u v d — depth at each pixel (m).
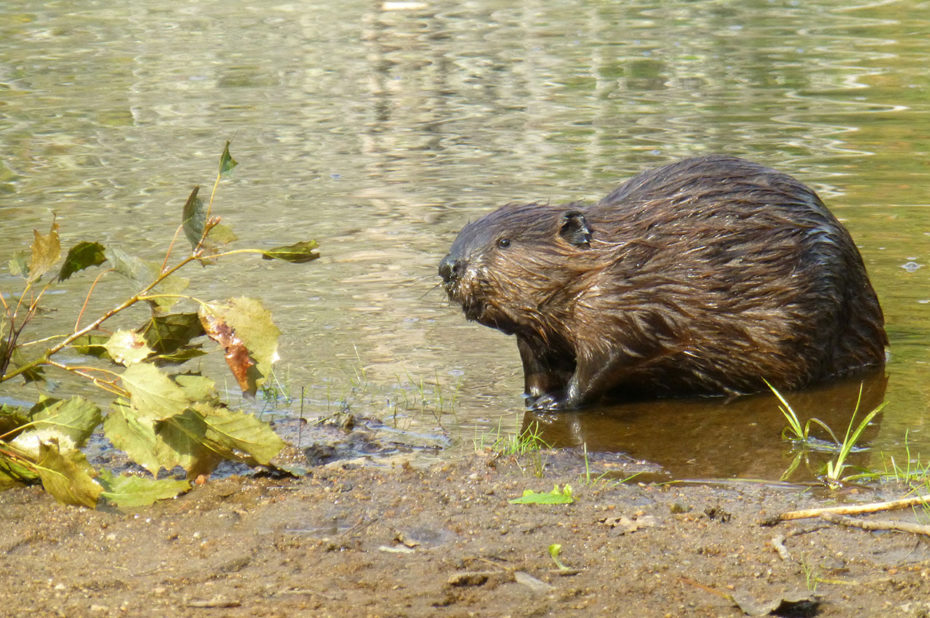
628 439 9.23
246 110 22.03
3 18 31.55
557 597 6.21
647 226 10.15
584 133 19.88
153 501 7.46
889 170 17.14
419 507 7.46
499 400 10.04
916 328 11.66
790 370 10.28
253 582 6.38
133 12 32.31
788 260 10.14
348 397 9.95
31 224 15.11
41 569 6.54
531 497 7.61
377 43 28.28
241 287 12.77
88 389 9.95
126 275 7.93
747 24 29.72
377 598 6.17
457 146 19.25
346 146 19.39
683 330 10.09
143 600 6.12
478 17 31.55
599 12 31.86
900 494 7.76
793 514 7.32
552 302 10.07
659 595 6.24
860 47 26.58
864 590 6.28
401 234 14.67
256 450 7.67
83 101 22.64
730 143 18.81
